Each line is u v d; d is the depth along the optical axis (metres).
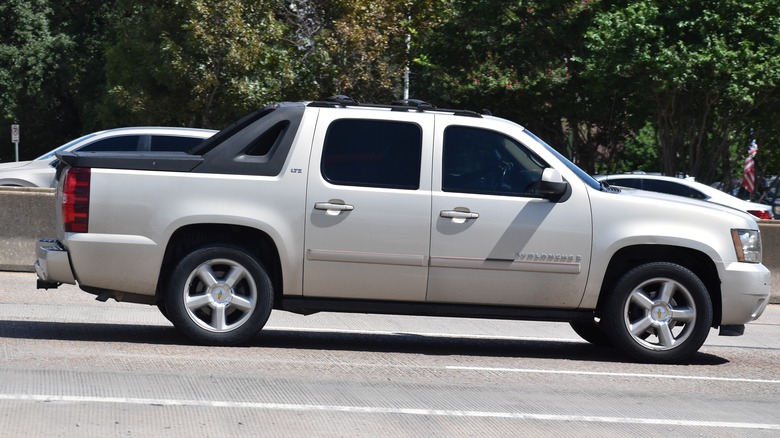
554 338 13.84
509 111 43.69
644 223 11.34
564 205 11.25
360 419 8.15
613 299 11.41
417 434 7.78
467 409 8.71
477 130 11.40
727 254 11.46
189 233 11.14
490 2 40.81
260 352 11.02
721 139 37.56
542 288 11.24
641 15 35.38
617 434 8.09
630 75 36.53
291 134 11.11
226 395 8.76
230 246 10.98
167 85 38.38
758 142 42.19
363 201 11.02
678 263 11.69
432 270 11.10
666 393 9.91
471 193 11.18
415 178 11.15
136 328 12.55
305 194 10.99
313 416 8.17
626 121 42.75
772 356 12.98
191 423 7.74
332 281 11.08
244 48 36.31
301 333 13.04
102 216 10.80
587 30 37.59
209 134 21.73
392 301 11.23
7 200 18.42
